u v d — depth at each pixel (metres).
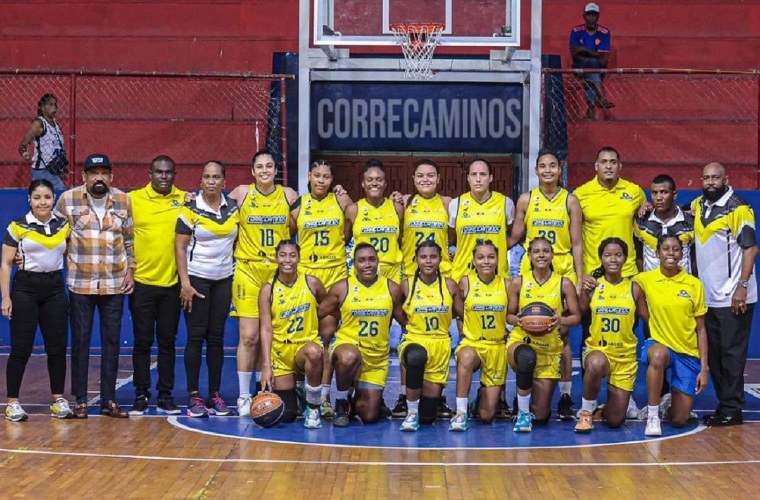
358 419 8.84
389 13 12.96
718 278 8.73
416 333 8.56
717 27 15.97
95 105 15.30
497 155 14.59
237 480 6.76
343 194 9.38
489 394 8.62
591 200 9.32
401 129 13.47
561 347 8.59
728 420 8.65
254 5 15.98
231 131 15.27
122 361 12.41
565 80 14.51
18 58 15.83
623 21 15.96
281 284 8.53
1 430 8.24
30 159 13.60
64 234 8.66
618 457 7.46
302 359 8.40
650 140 15.15
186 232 8.86
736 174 15.10
